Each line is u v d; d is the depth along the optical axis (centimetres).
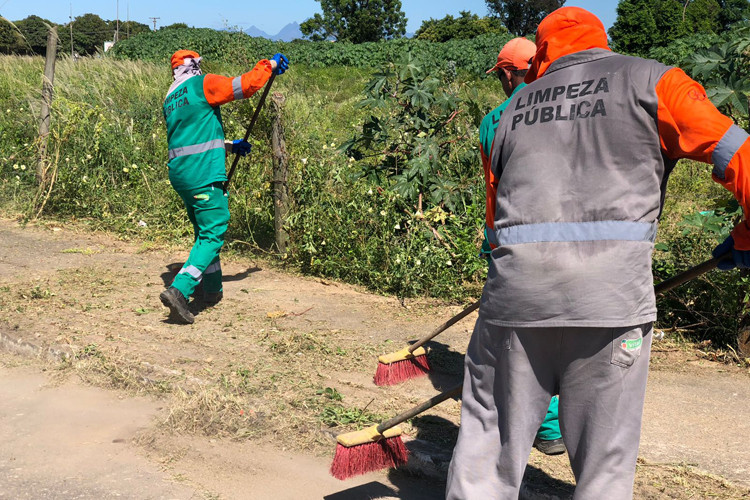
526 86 238
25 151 953
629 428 219
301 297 599
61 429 364
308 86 1622
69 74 1376
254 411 375
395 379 423
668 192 927
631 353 215
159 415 378
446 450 332
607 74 218
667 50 2456
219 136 543
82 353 450
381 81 668
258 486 316
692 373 439
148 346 470
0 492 304
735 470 320
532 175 224
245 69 942
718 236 490
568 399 227
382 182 674
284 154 690
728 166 201
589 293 213
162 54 3406
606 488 220
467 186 661
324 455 346
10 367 444
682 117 205
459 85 712
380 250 646
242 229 779
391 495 314
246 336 498
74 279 621
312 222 668
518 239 224
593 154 216
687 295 505
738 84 432
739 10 7144
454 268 623
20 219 830
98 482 314
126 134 952
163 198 854
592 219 215
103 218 834
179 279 521
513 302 224
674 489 301
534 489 301
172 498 303
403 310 570
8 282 605
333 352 471
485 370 238
